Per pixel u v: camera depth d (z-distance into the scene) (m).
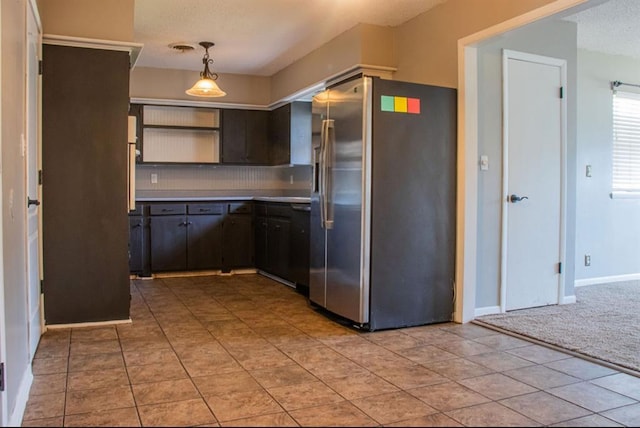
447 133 3.67
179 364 2.77
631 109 5.52
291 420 2.09
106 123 3.50
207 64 5.09
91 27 3.42
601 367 2.76
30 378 2.45
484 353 2.99
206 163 6.16
